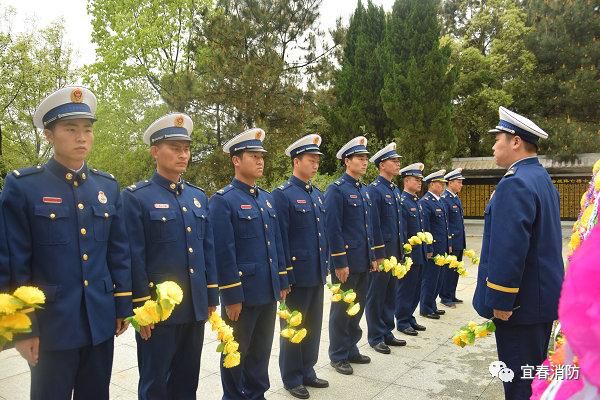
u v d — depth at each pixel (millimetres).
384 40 16297
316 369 4250
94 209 2473
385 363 4430
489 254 2750
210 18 15969
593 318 968
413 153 14211
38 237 2268
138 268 2738
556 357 1572
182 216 2969
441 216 6605
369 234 4516
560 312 1069
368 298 4863
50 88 16984
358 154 4555
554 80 18812
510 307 2658
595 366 984
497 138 3078
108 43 19719
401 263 5219
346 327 4242
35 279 2254
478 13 21984
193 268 2926
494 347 4906
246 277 3373
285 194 3988
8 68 16000
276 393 3725
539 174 2846
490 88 19375
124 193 2865
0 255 2145
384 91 14688
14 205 2217
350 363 4418
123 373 4062
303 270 3875
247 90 15281
